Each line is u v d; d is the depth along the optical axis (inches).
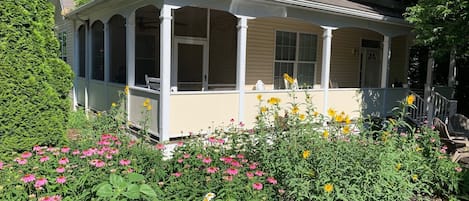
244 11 271.0
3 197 116.4
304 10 307.0
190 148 169.6
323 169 138.0
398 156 165.9
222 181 136.6
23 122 195.2
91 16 404.2
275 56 391.5
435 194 191.8
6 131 190.2
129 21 291.1
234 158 164.4
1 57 188.9
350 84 479.2
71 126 315.9
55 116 208.5
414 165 179.2
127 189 111.5
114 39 365.4
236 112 275.3
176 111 244.8
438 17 315.9
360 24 355.3
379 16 353.7
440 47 335.6
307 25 415.5
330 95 337.7
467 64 516.4
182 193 134.0
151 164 159.0
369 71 505.4
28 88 197.0
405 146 182.2
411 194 161.6
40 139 201.3
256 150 171.9
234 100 273.4
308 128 167.5
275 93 298.0
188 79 362.3
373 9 380.8
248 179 139.1
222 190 128.2
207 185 135.3
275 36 388.2
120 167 142.7
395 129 185.3
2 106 188.9
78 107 467.5
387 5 491.5
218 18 374.6
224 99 267.3
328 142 156.4
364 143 158.4
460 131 326.6
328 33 329.7
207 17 366.6
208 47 371.6
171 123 243.0
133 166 147.5
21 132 194.5
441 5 303.7
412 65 578.6
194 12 358.3
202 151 167.5
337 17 334.6
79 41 478.9
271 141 177.9
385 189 147.8
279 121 178.2
